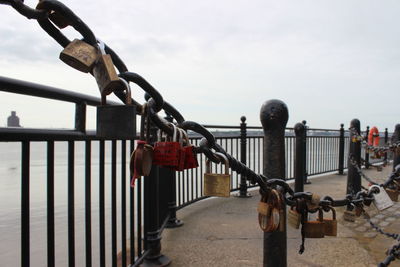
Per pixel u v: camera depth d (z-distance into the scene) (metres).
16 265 3.24
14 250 3.62
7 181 8.02
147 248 2.99
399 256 1.85
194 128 1.17
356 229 4.11
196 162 1.17
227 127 5.76
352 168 5.04
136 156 0.92
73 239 1.75
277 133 1.74
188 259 3.12
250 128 6.35
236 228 4.08
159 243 3.04
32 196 6.11
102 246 2.06
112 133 0.79
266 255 1.78
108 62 0.78
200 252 3.29
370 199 1.95
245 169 1.42
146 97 1.11
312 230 1.83
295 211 1.77
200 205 5.35
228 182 1.31
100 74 0.79
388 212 5.11
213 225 4.21
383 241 3.67
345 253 3.24
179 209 4.81
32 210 5.12
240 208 5.13
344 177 9.05
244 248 3.40
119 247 3.70
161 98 0.93
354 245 3.46
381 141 12.70
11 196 6.36
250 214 4.76
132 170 0.94
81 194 6.49
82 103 1.73
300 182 4.47
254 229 4.04
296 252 3.28
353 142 5.03
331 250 3.32
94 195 6.43
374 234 3.91
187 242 3.58
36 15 0.71
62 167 10.59
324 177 9.05
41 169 9.56
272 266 1.76
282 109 1.74
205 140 1.22
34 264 3.18
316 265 2.98
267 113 1.75
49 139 1.51
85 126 1.78
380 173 9.54
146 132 0.95
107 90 0.81
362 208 1.97
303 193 1.76
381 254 3.27
